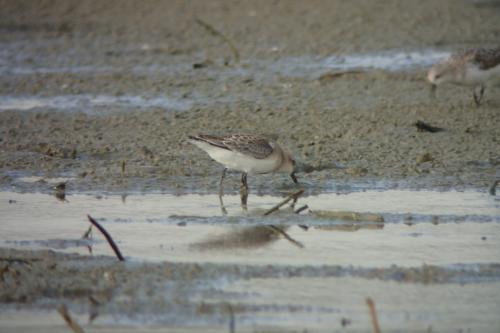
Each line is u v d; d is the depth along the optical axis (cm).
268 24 2784
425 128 1683
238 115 1816
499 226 1202
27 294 986
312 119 1775
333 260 1081
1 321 927
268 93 2003
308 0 3120
